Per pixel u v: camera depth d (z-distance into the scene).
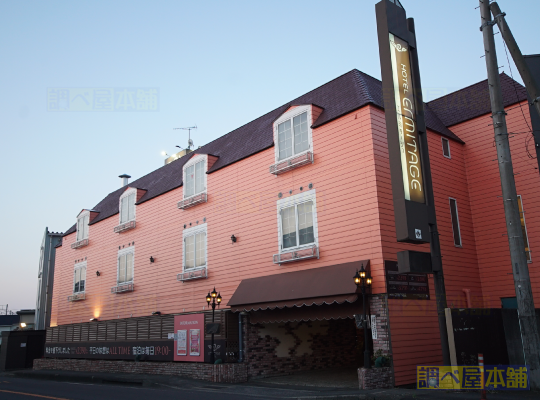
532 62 17.64
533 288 17.89
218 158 23.81
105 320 27.44
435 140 19.72
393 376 14.48
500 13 12.91
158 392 15.67
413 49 16.27
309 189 18.28
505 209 12.72
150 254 26.22
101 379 22.22
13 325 58.03
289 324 20.55
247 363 18.70
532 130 18.12
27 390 17.41
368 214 16.08
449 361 13.49
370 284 15.11
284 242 18.75
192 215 23.83
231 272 20.83
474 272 19.36
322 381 16.97
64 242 36.12
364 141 16.73
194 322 20.89
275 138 20.02
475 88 21.69
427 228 14.30
